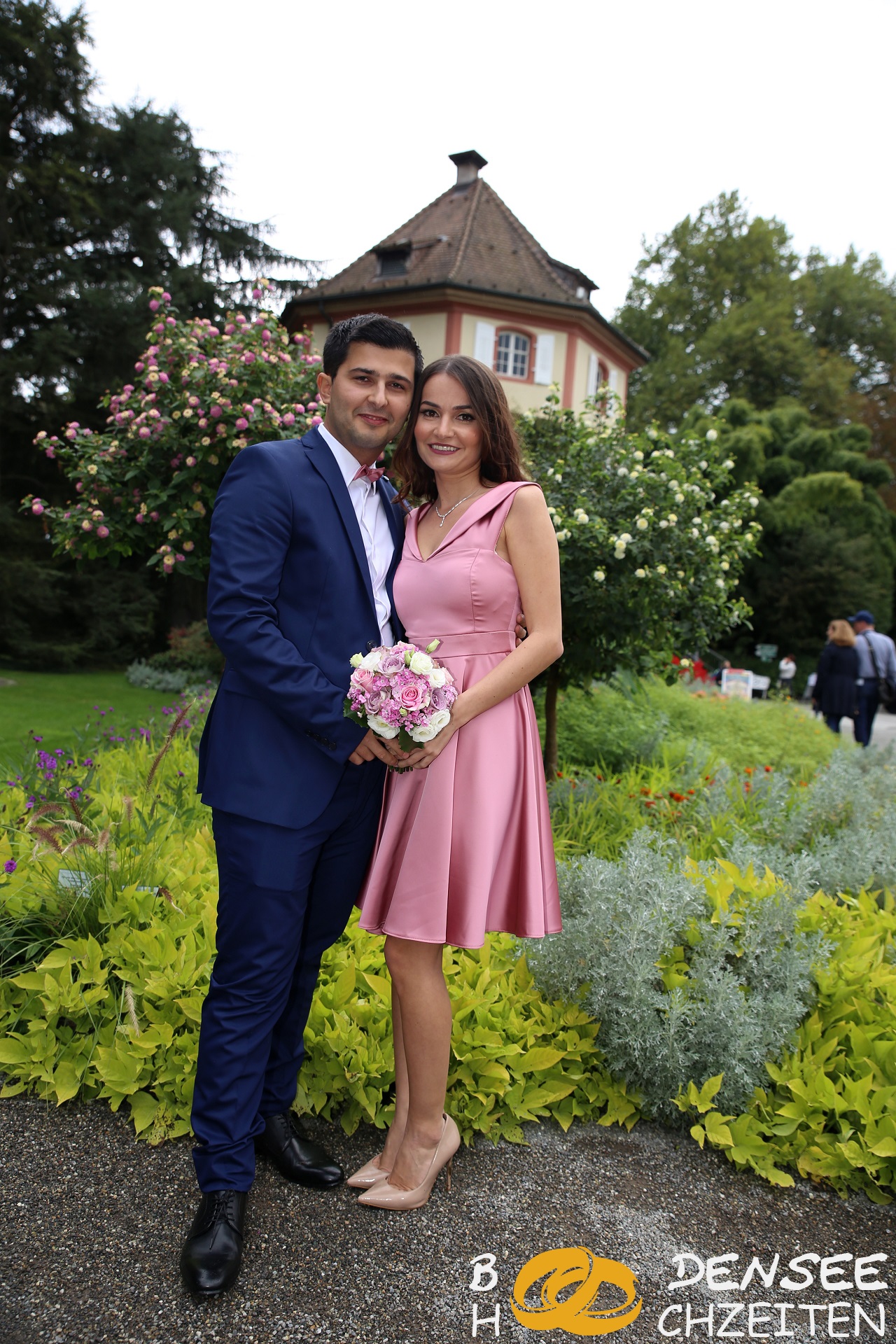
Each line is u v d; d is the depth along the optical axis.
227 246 19.84
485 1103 2.25
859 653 9.30
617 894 2.57
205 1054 1.84
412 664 1.76
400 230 22.31
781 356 31.55
